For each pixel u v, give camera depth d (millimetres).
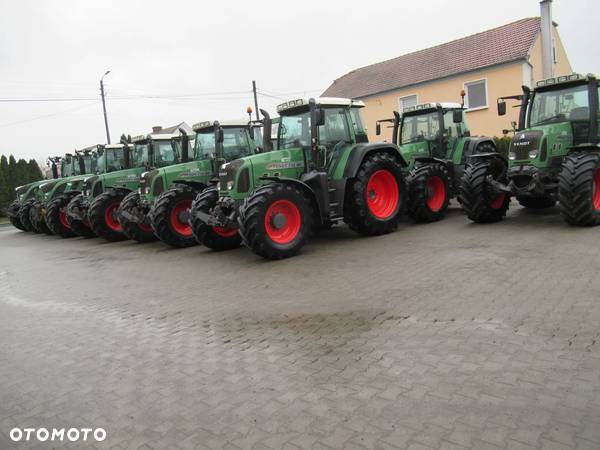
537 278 5082
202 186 10180
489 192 8492
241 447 2719
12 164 28625
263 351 3996
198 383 3551
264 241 7168
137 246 10805
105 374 3889
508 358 3398
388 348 3775
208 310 5270
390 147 8984
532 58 18766
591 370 3137
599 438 2482
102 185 12492
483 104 19656
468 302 4590
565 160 7566
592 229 7238
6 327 5434
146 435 2947
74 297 6516
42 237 15016
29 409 3434
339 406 3021
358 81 24406
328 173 8219
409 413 2863
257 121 10711
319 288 5609
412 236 8281
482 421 2713
